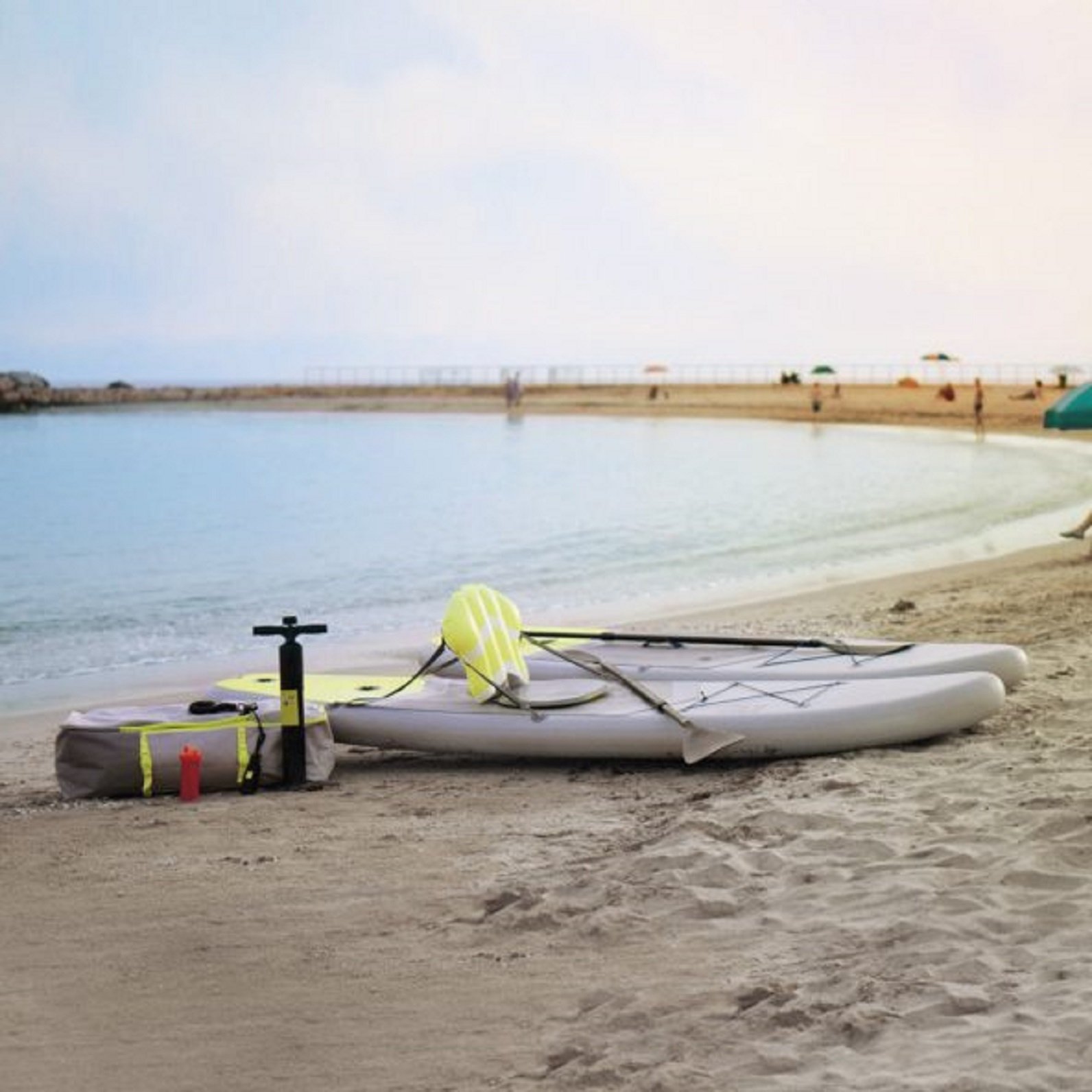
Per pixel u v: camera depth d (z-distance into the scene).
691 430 70.75
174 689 12.55
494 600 9.48
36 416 111.06
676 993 4.91
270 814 7.76
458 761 9.02
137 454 58.81
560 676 9.84
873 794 7.19
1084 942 4.92
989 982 4.66
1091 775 7.17
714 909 5.72
